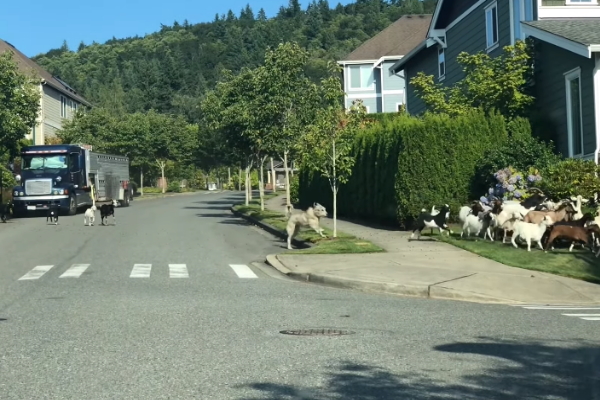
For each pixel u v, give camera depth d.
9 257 21.09
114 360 8.44
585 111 22.64
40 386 7.38
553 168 20.95
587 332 10.04
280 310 11.95
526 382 7.43
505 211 19.05
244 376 7.68
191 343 9.32
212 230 29.70
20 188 40.84
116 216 40.06
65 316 11.47
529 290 14.05
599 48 21.36
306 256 18.77
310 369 7.96
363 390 7.14
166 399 6.88
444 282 14.54
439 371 7.85
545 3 26.58
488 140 23.56
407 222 23.77
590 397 6.93
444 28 35.75
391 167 24.98
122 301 13.02
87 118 72.81
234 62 170.38
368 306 12.46
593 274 15.42
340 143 22.73
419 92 34.50
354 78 66.19
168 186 87.69
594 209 19.61
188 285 15.27
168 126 82.88
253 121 31.12
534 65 25.73
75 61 185.50
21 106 36.97
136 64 169.75
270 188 94.19
